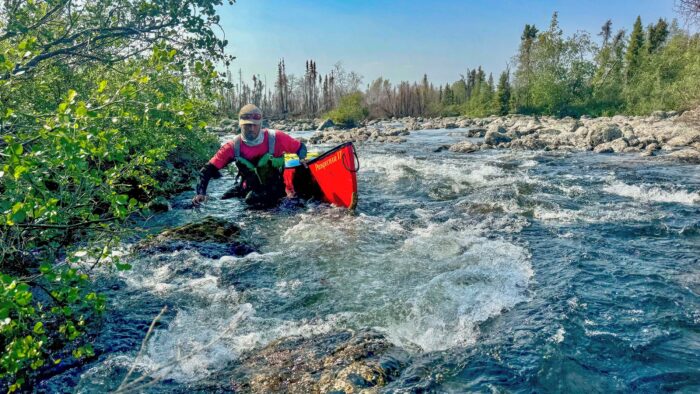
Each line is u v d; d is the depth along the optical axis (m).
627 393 2.70
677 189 8.83
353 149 7.03
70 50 5.04
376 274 4.70
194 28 5.51
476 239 5.79
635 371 2.91
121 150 3.08
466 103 63.19
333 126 40.12
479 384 2.72
